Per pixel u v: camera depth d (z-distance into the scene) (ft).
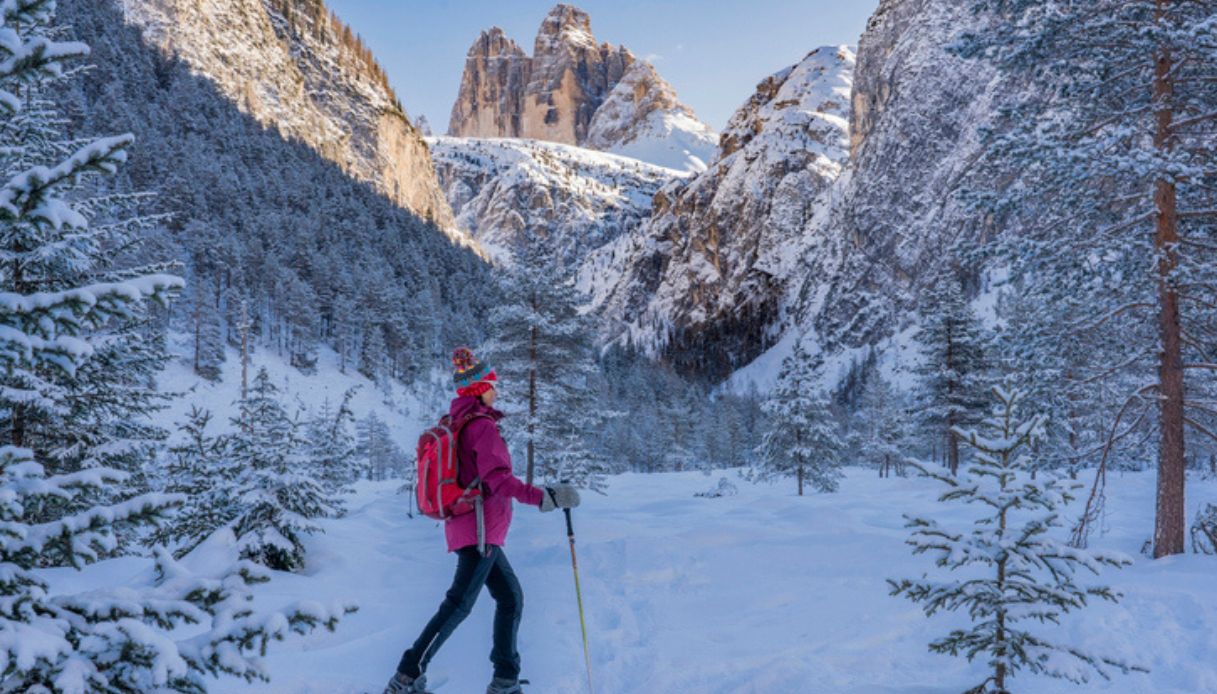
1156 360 32.07
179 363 264.31
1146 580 22.57
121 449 28.96
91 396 27.86
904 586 13.17
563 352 79.05
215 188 437.99
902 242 559.38
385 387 344.69
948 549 12.67
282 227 456.45
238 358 297.94
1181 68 31.68
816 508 42.93
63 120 23.40
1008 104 34.40
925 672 15.57
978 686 13.30
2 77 7.30
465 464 12.75
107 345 27.53
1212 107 32.30
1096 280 32.17
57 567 20.90
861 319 572.92
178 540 31.22
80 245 22.24
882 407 253.65
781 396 91.86
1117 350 33.55
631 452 281.95
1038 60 33.42
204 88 636.89
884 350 526.98
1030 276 34.09
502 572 13.12
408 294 508.94
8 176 18.21
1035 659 12.10
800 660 15.90
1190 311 32.58
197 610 7.64
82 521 7.34
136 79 547.08
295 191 554.87
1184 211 32.04
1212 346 32.81
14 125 21.53
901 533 32.91
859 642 17.29
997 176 34.09
